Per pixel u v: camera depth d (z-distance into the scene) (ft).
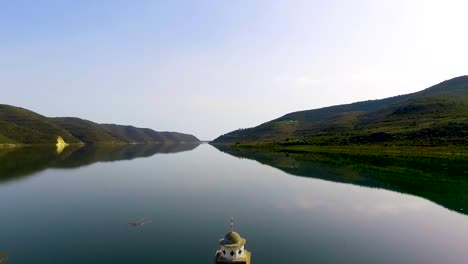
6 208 158.71
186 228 126.21
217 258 66.54
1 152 514.68
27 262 95.96
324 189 208.23
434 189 205.77
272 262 96.02
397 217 145.69
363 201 174.70
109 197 184.14
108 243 110.42
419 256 102.73
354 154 444.55
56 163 365.40
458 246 111.45
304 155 475.72
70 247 107.14
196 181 243.19
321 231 124.47
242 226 129.29
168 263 93.86
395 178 246.68
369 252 104.88
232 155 543.80
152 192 199.21
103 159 437.99
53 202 171.63
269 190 205.16
